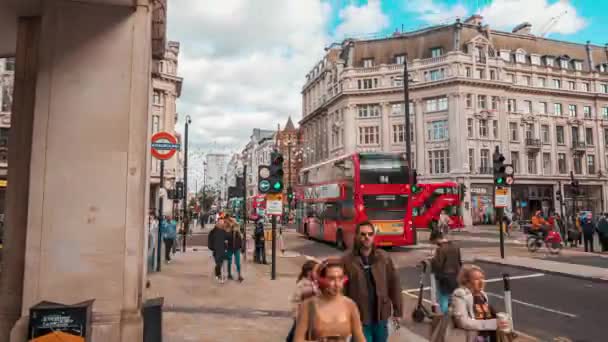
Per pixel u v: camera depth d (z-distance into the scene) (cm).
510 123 5278
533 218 1975
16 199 590
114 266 534
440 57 5112
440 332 407
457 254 680
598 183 5653
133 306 536
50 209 529
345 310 318
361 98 5512
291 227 4609
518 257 1666
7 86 3262
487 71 5116
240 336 627
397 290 423
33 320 438
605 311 836
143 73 572
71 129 543
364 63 5741
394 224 1798
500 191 1608
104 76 557
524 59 5603
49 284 520
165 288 1041
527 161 5300
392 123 5406
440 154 5066
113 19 566
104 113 552
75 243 529
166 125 4681
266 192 1228
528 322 759
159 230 1365
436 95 5091
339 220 2025
